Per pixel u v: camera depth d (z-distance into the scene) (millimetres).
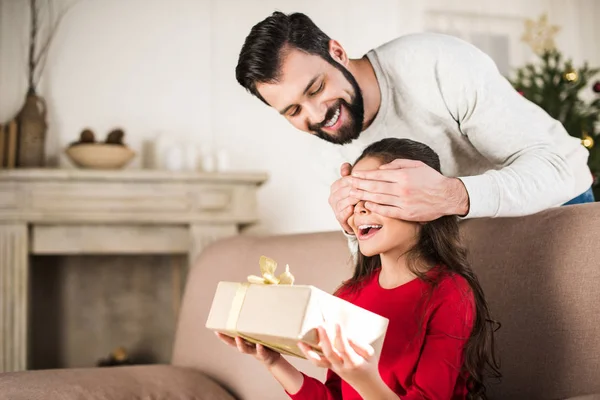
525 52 3879
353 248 1400
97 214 2939
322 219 3562
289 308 869
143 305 3438
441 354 972
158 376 1681
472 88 1402
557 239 1147
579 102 2857
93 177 2918
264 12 3572
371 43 3672
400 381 1014
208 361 1852
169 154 3172
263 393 1627
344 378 869
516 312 1178
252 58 1368
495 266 1240
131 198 2971
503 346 1190
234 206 3070
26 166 3059
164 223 3023
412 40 1488
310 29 1387
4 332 2842
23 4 3295
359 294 1162
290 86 1368
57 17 3332
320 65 1382
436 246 1095
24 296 2869
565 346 1084
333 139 1450
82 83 3342
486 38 3828
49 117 3293
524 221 1223
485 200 1139
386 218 1077
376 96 1501
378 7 3697
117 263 3420
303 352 872
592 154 2574
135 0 3430
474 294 1059
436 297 1014
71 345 3348
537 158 1289
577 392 1052
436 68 1437
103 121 3352
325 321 865
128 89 3393
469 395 1064
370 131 1534
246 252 1915
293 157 3555
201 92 3477
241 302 957
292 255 1729
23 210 2877
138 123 3393
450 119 1469
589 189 1466
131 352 3412
